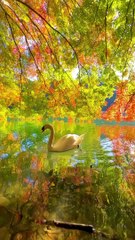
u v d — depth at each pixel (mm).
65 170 6758
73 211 4207
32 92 9062
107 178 6039
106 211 4250
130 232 3631
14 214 4102
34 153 8961
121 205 4473
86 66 7625
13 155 8508
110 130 16688
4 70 8117
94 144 11039
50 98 9086
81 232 3619
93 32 5812
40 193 5016
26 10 6746
